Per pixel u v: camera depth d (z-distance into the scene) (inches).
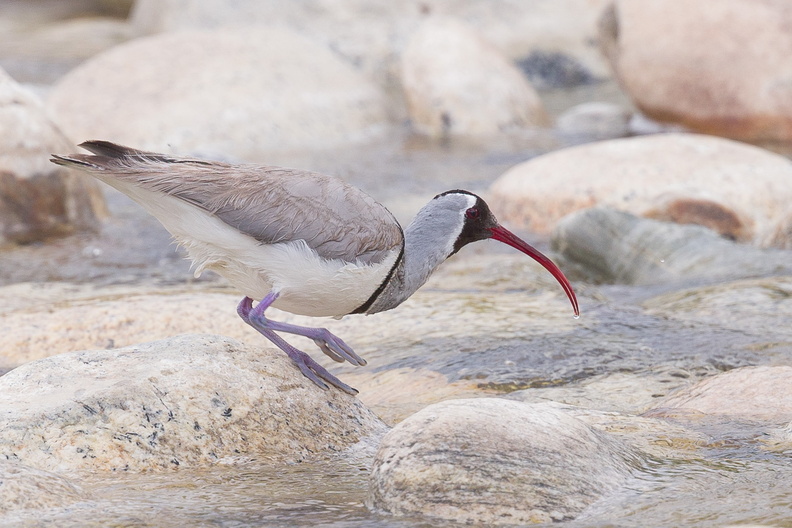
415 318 497.0
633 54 1010.1
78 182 714.8
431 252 387.9
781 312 502.9
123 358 353.7
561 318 496.4
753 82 945.5
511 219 743.7
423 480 288.2
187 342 362.3
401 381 428.8
